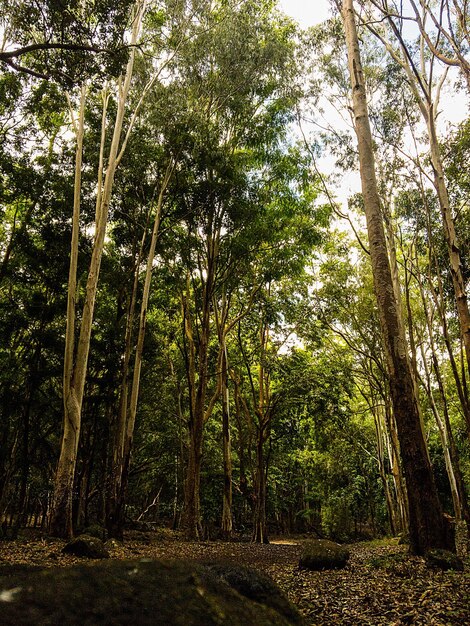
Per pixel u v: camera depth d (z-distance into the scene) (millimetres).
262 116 19078
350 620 5316
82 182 17469
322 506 36094
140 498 35656
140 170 17047
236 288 21797
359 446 29906
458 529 16984
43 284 19484
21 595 1954
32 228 18859
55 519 12438
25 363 19109
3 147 15664
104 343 20484
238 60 16859
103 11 7875
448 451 22875
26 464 18469
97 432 22578
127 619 2014
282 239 20047
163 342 23938
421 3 11023
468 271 16938
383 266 9969
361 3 14891
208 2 16797
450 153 15773
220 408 27750
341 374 22953
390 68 16750
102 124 15719
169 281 20812
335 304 23094
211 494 30062
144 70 16859
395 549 13648
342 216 15992
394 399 9531
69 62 8188
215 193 17266
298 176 19203
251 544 18391
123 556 11320
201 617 2176
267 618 2393
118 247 20859
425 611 5352
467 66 10398
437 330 21250
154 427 26609
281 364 21859
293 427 25172
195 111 17094
